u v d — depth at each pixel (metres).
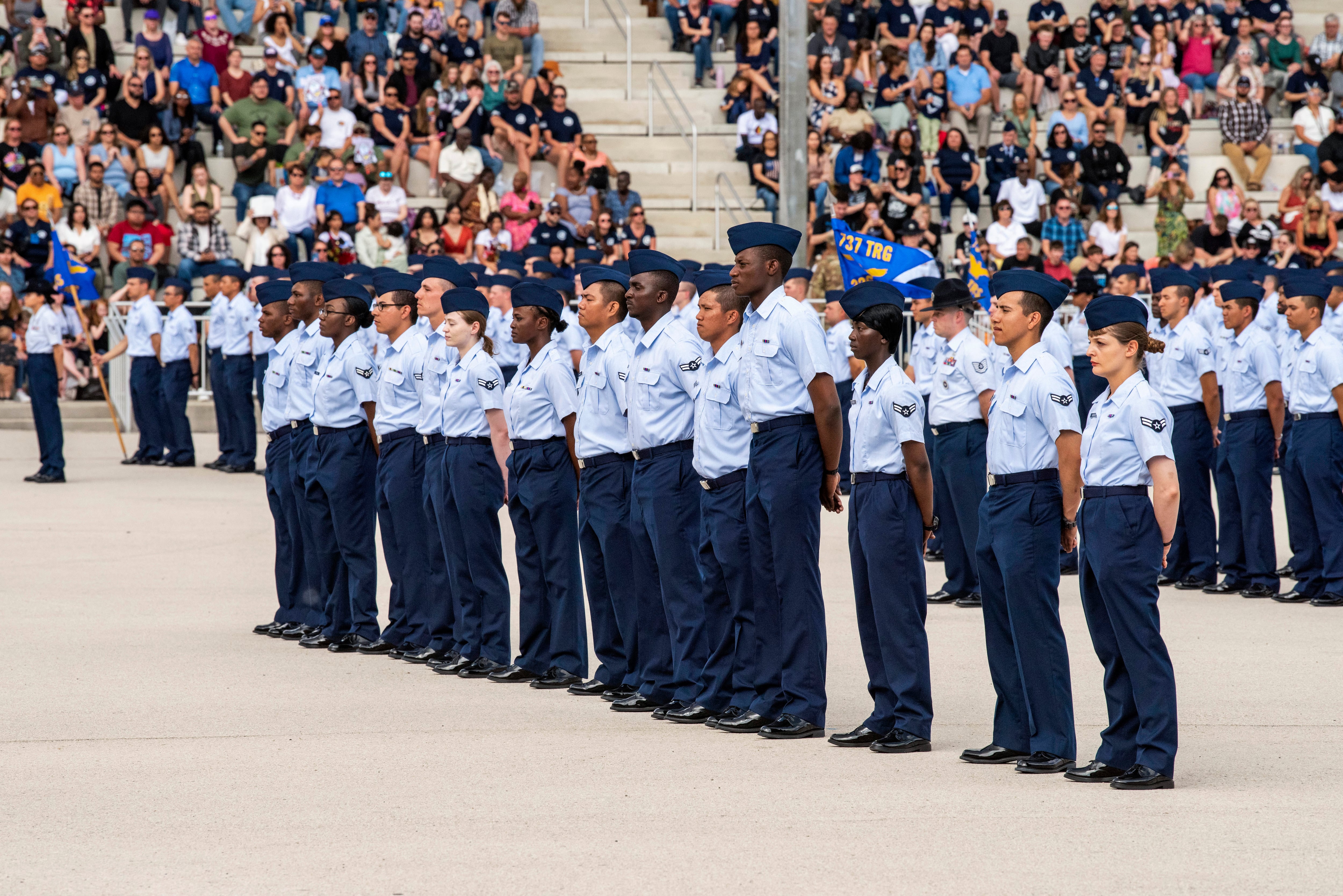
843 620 23.73
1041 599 14.91
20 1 53.03
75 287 43.97
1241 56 57.56
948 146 53.09
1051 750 14.98
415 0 55.25
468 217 49.88
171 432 42.91
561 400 19.05
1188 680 19.39
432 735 16.66
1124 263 48.19
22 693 18.70
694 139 52.81
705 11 58.31
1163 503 14.10
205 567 28.45
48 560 28.92
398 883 11.55
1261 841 12.56
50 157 50.03
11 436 47.56
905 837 12.69
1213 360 26.53
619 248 48.84
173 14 55.34
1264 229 51.62
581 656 19.58
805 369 16.16
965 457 24.17
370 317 21.86
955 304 23.92
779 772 14.95
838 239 29.08
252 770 15.07
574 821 13.21
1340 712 17.61
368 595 21.78
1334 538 25.20
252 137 51.12
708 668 17.47
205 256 49.03
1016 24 60.72
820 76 54.66
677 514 17.64
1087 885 11.46
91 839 12.77
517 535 19.75
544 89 53.47
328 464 21.56
